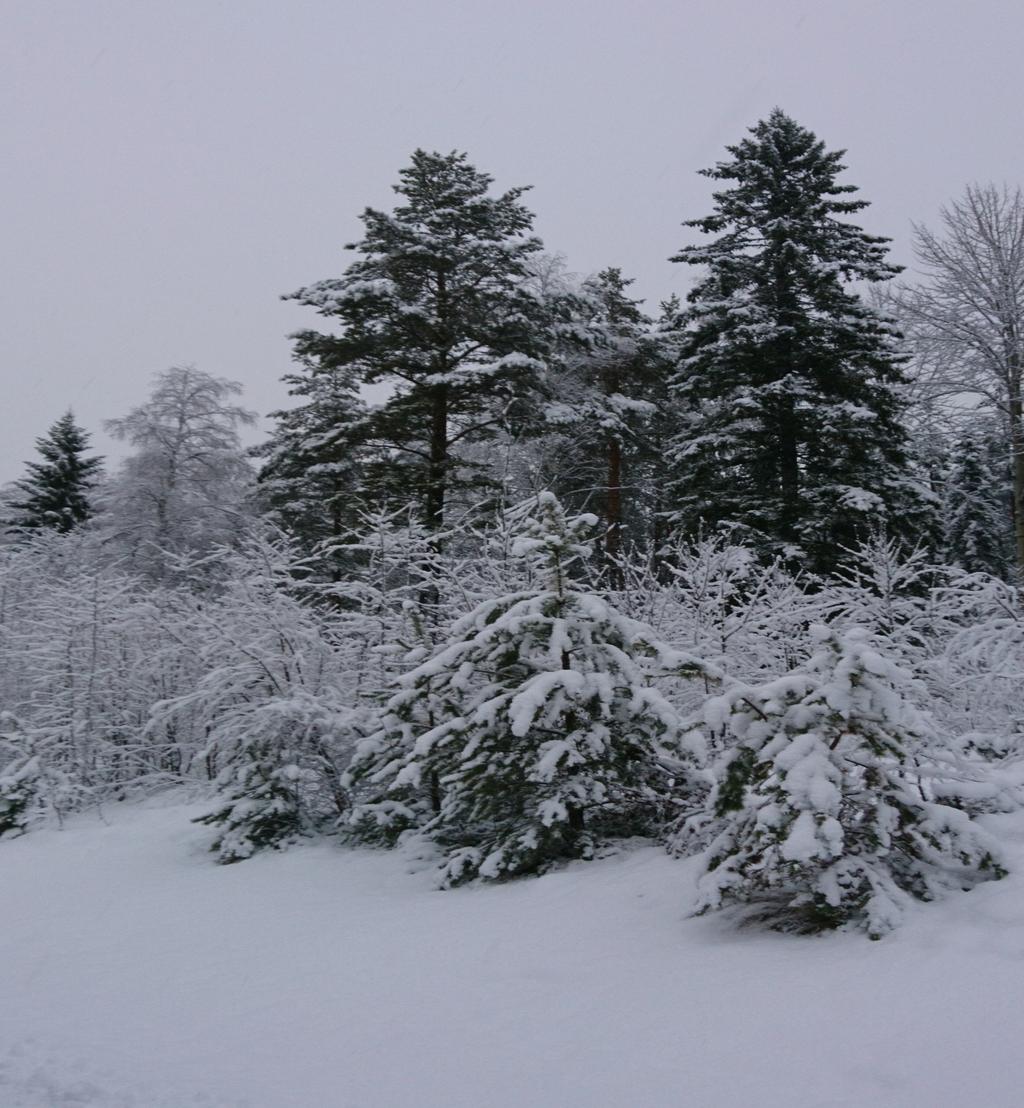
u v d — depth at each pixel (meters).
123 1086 3.58
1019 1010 3.30
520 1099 3.18
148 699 14.58
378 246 18.27
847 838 5.05
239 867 8.88
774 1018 3.62
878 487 17.83
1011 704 9.07
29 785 12.14
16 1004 4.91
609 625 7.59
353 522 25.73
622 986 4.32
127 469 27.89
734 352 18.73
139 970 5.52
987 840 4.84
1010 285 18.06
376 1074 3.54
